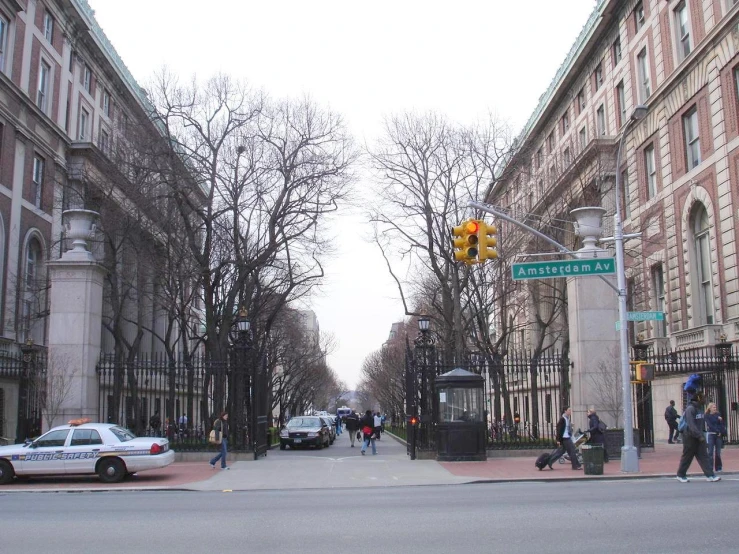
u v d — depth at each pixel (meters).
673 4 35.66
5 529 9.93
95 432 17.75
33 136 37.03
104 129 46.88
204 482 17.45
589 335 22.47
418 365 24.73
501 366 24.19
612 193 34.62
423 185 33.34
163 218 31.91
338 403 171.75
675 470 17.62
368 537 8.96
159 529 9.84
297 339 59.94
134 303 42.69
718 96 31.52
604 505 11.35
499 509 11.20
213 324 29.52
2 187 34.19
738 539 8.39
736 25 30.05
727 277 30.80
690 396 20.61
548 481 16.55
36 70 38.25
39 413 23.06
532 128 53.28
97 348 23.30
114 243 33.16
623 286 18.14
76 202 35.56
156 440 18.03
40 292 37.53
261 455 25.14
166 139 30.59
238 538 9.05
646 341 36.22
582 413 22.11
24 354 23.98
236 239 30.16
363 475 18.58
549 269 17.95
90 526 10.15
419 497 13.48
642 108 17.92
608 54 43.22
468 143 33.19
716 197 31.67
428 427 23.91
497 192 37.03
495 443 23.42
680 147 34.91
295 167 31.56
